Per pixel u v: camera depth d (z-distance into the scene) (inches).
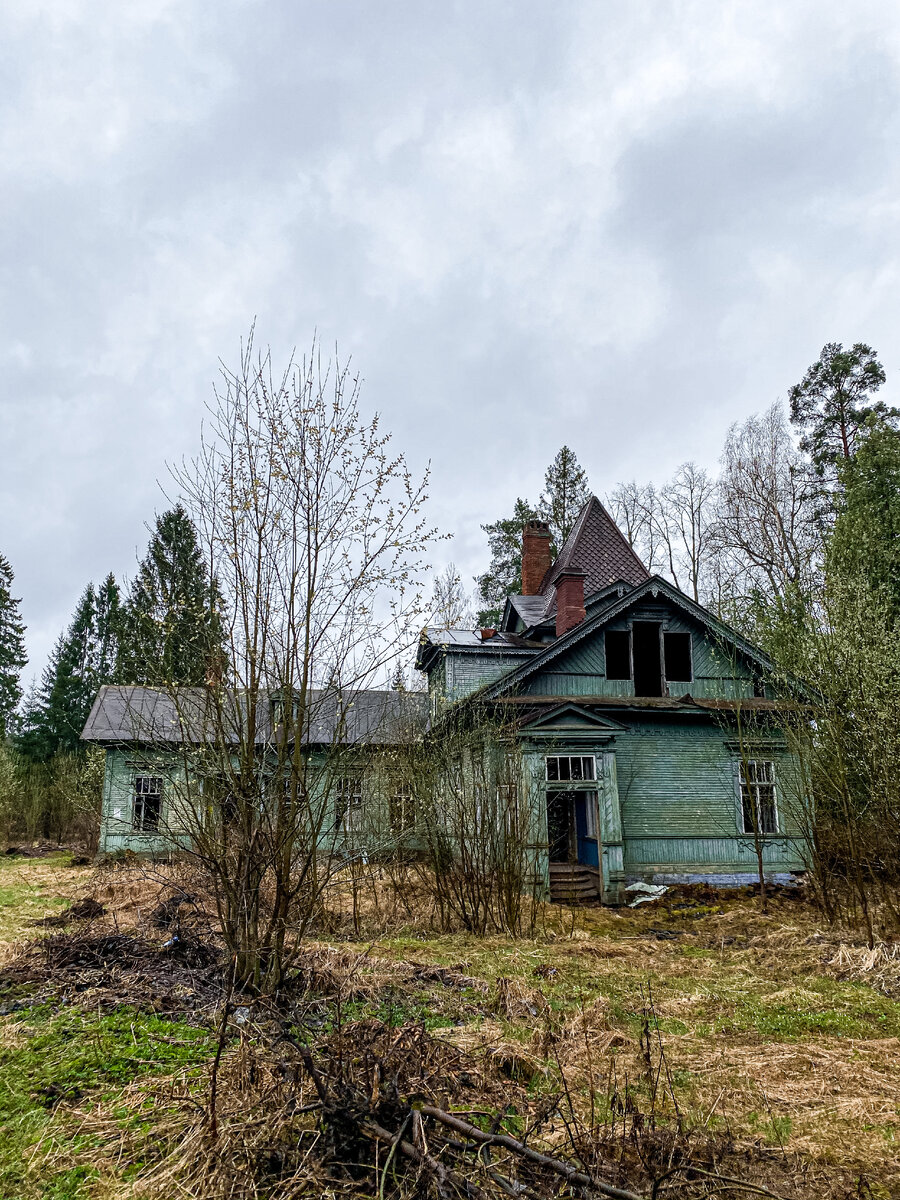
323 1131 145.2
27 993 254.1
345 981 248.2
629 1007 284.2
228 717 246.2
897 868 425.4
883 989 313.6
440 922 442.6
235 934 232.7
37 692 1637.6
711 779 660.7
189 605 249.6
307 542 252.5
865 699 426.3
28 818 1090.7
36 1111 169.9
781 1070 222.2
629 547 876.6
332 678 257.9
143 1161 150.0
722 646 647.1
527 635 794.2
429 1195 127.7
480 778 476.4
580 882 597.6
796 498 1125.7
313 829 245.6
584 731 587.8
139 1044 206.1
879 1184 155.0
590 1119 167.5
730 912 532.4
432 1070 170.7
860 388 1088.2
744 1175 152.0
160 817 300.5
